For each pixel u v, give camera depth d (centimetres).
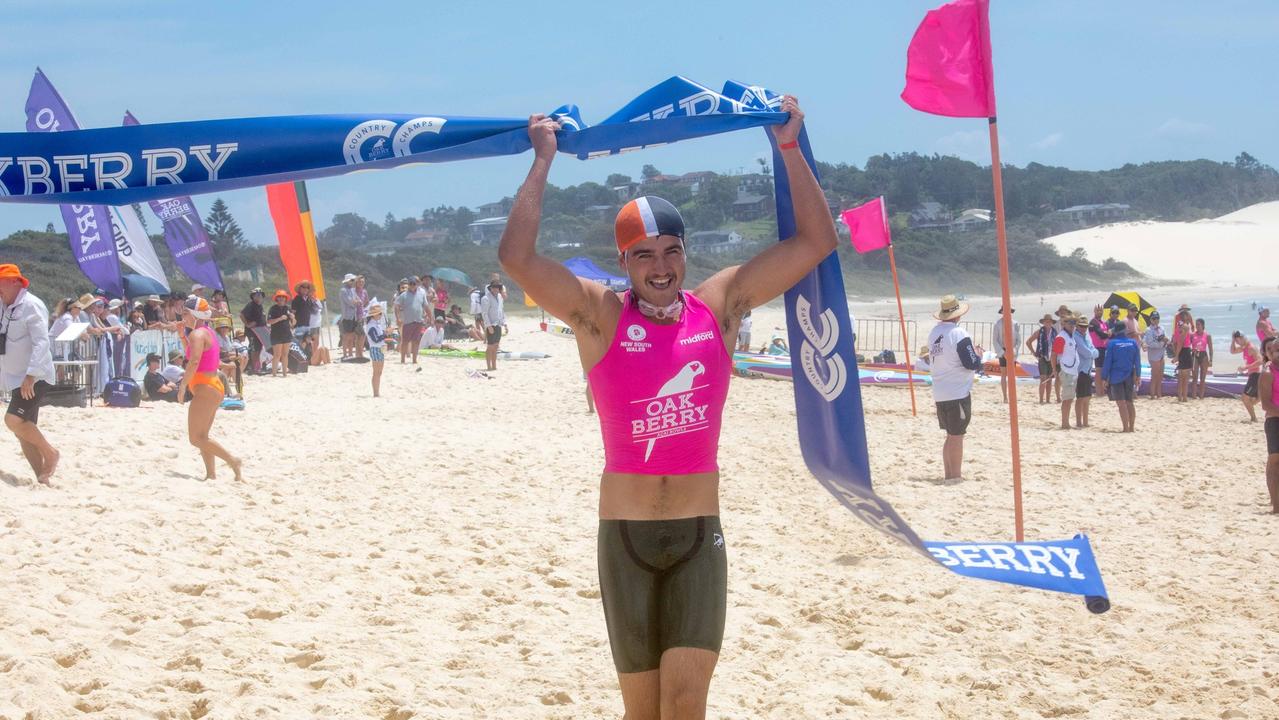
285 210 2462
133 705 420
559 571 675
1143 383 2050
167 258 5097
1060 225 19938
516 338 3472
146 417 1284
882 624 585
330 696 446
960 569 369
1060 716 460
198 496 842
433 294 3281
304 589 607
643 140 358
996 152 567
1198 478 1088
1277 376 908
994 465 1159
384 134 359
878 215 1585
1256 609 619
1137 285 14988
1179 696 481
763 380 2177
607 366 314
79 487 846
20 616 512
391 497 897
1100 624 587
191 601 566
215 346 927
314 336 2312
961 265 14000
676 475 317
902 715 455
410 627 550
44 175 356
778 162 376
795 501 930
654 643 315
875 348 3403
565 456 1153
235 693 442
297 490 905
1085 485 1041
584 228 16200
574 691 468
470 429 1376
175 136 358
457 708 445
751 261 347
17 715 405
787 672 505
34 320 838
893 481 1058
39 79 1477
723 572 320
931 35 570
